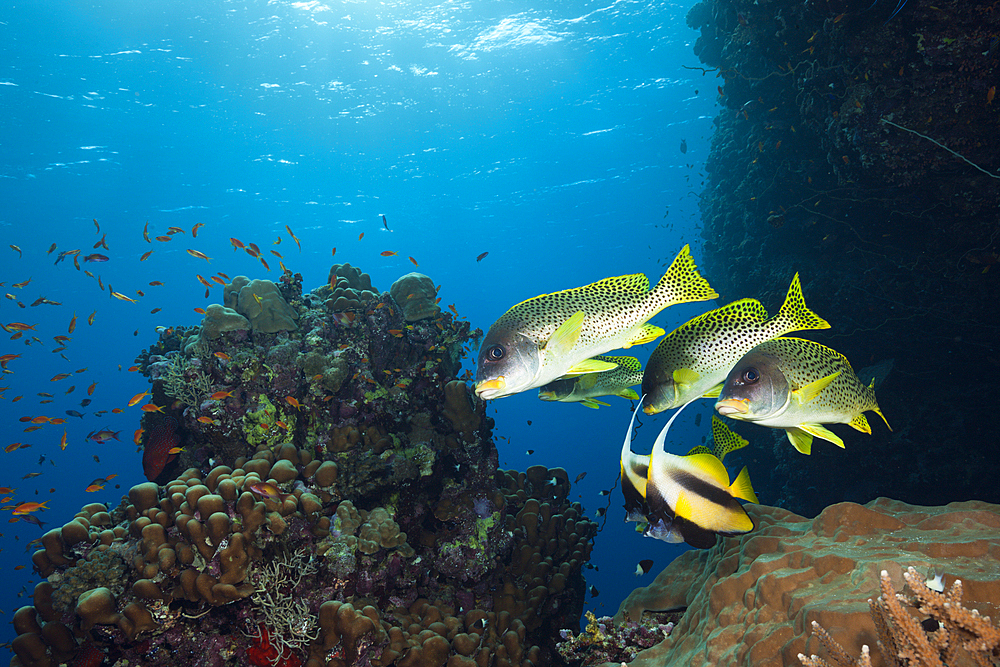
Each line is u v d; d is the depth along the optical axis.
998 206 8.66
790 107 12.48
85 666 3.84
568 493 7.28
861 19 8.27
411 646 4.32
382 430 5.60
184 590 3.85
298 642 4.03
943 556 2.59
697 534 2.00
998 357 10.17
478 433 5.99
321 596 4.30
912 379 11.05
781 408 2.07
